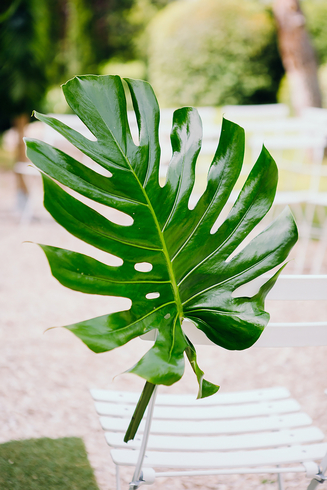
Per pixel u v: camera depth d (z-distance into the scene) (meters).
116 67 12.55
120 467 2.02
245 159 7.40
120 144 1.17
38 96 5.55
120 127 1.17
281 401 1.62
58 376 2.71
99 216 1.13
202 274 1.25
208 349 3.13
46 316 3.52
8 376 2.67
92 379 2.72
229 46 10.22
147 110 1.20
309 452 1.37
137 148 1.18
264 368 2.87
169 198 1.21
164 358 1.10
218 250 1.25
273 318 3.52
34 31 5.37
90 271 1.12
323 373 2.77
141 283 1.19
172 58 10.39
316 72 8.99
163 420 1.51
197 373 1.11
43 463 1.98
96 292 1.12
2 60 5.36
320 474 1.33
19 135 5.84
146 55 12.69
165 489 1.91
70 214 1.09
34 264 4.57
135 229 1.17
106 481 1.93
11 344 3.05
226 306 1.24
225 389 2.64
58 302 3.79
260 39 10.27
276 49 10.42
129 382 2.72
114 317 1.13
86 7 11.83
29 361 2.86
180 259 1.22
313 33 11.10
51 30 6.54
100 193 1.13
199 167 7.16
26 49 5.32
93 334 1.07
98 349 1.05
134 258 1.18
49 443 2.12
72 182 1.10
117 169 1.16
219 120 9.68
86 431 2.24
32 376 2.69
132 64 12.58
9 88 5.41
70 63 12.13
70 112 11.74
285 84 10.96
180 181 1.22
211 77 10.36
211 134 4.70
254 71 10.40
